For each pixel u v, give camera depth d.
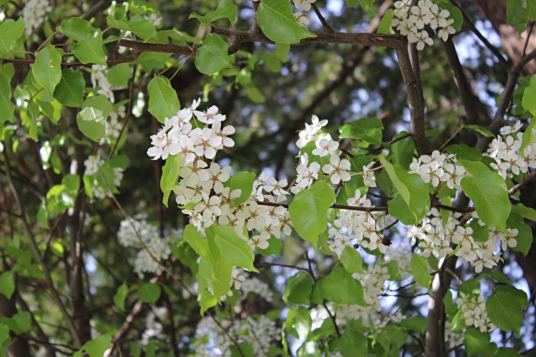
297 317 2.31
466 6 5.15
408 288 3.57
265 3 1.63
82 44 1.68
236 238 1.47
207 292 2.29
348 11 6.15
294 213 1.47
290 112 6.61
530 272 3.26
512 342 3.86
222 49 1.69
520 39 3.24
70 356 3.33
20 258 3.25
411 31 2.20
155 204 5.51
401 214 1.71
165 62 3.41
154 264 3.59
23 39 2.79
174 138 1.45
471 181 1.57
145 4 3.08
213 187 1.52
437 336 2.59
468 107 2.81
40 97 1.92
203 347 3.37
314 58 6.41
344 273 2.21
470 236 1.91
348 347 2.44
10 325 2.94
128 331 3.95
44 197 3.69
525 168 1.73
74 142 3.70
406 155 2.28
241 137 6.31
